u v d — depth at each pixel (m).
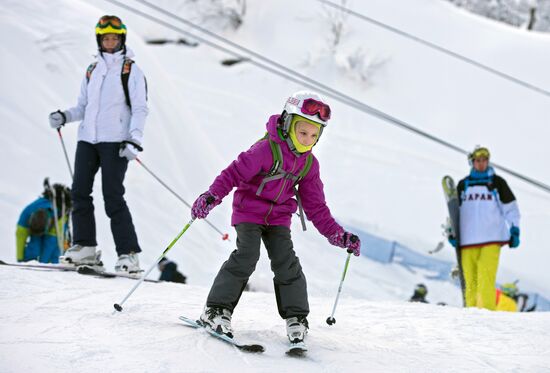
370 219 33.66
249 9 59.75
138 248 11.05
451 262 26.91
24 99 21.00
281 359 6.53
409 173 41.50
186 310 8.30
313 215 7.46
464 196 14.23
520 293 25.02
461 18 64.06
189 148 23.73
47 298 8.32
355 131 47.97
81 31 23.75
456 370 6.70
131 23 55.84
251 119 45.81
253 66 54.06
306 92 7.05
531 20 75.75
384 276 25.81
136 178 21.28
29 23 23.22
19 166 19.25
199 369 5.95
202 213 6.96
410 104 53.00
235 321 8.09
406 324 8.80
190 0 58.38
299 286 7.16
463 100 53.75
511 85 55.41
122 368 5.77
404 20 62.00
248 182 7.19
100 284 9.74
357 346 7.39
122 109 11.05
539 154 48.94
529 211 40.06
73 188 11.02
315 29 59.06
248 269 7.14
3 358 5.79
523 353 7.56
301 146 7.04
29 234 13.62
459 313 9.66
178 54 53.66
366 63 55.62
